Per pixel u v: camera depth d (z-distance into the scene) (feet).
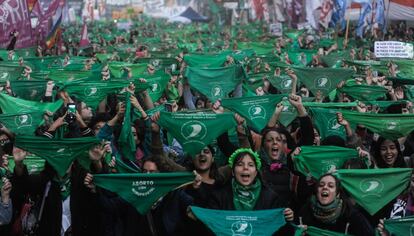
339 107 61.05
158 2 513.86
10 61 93.04
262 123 53.88
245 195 38.68
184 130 44.93
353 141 49.70
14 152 43.65
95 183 39.88
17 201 44.16
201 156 44.39
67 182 47.44
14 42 114.62
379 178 40.75
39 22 135.64
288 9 223.10
